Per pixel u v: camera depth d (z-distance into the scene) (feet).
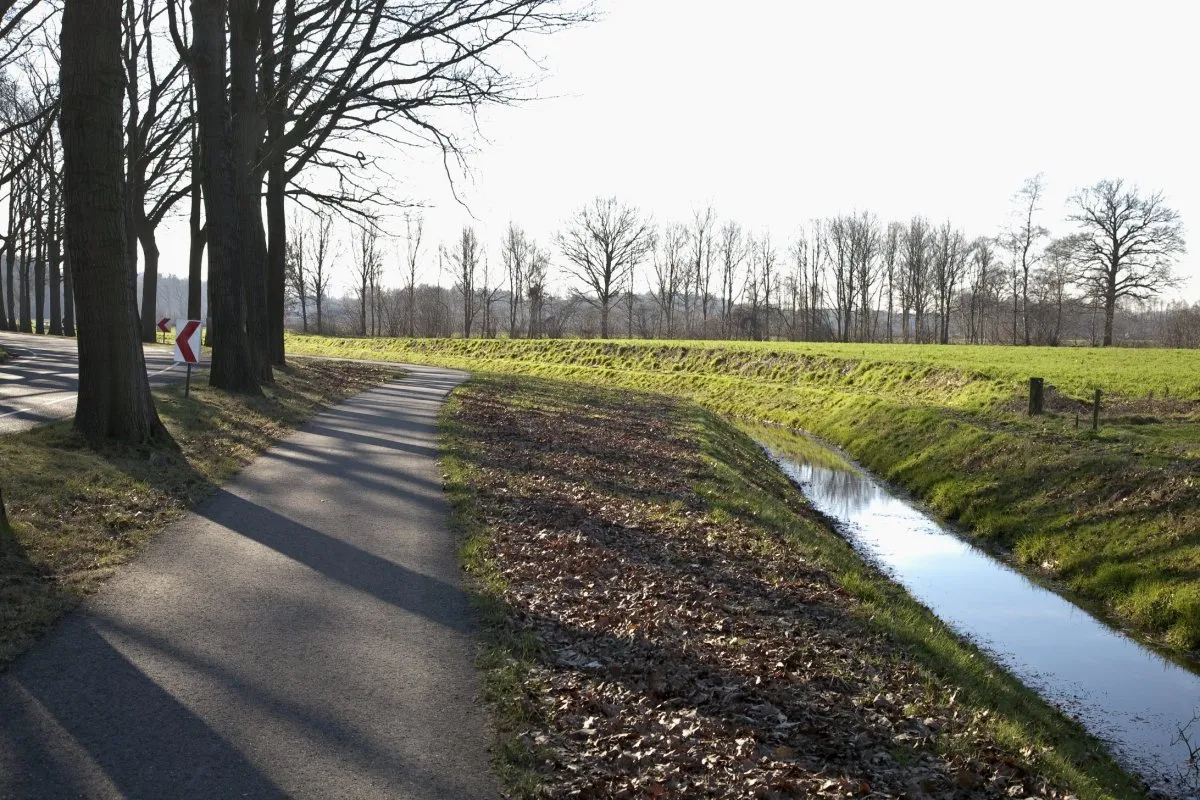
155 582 25.67
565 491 44.75
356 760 16.49
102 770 15.42
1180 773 26.21
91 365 39.29
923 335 315.58
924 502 66.33
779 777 17.49
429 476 44.73
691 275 313.73
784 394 127.65
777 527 44.88
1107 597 43.27
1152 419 74.43
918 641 30.42
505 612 25.17
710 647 25.21
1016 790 19.31
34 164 132.46
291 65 74.64
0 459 34.06
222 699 18.60
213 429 50.60
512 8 64.59
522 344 209.97
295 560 28.84
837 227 299.17
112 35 37.47
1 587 23.27
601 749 17.98
